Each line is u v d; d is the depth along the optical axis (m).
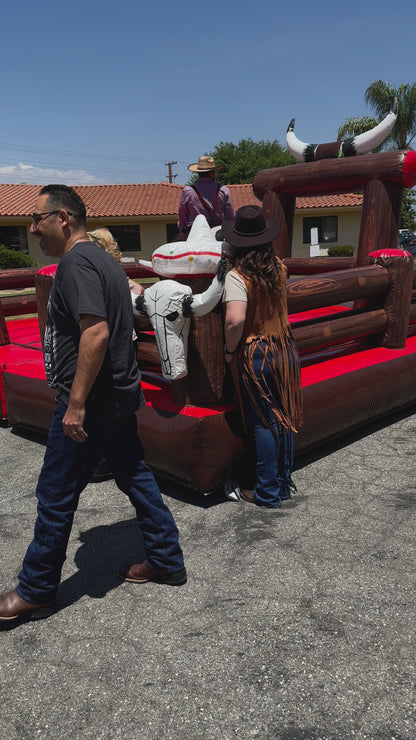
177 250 3.09
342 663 2.07
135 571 2.61
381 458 3.89
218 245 3.11
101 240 3.29
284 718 1.85
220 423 3.23
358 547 2.80
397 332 4.58
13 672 2.11
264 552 2.79
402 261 4.48
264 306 3.02
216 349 3.26
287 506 3.26
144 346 3.77
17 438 4.62
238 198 30.27
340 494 3.38
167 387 3.66
